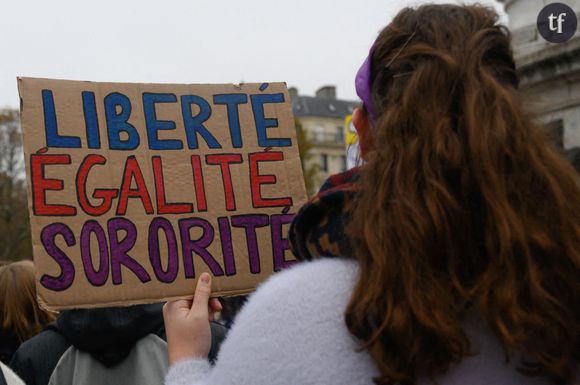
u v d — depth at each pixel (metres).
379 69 1.09
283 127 1.75
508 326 0.93
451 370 0.95
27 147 1.58
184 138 1.69
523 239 0.91
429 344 0.91
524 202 0.94
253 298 1.05
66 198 1.58
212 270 1.62
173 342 1.37
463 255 0.94
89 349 2.03
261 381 0.95
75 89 1.65
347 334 0.96
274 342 0.96
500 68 1.03
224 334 2.17
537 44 3.69
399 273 0.93
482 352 0.96
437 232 0.92
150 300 1.57
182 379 1.24
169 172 1.66
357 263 1.01
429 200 0.93
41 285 1.51
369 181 1.00
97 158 1.62
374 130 1.08
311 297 0.98
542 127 1.00
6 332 2.53
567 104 3.55
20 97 1.60
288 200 1.71
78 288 1.54
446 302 0.92
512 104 0.97
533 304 0.92
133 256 1.58
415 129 0.98
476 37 1.01
